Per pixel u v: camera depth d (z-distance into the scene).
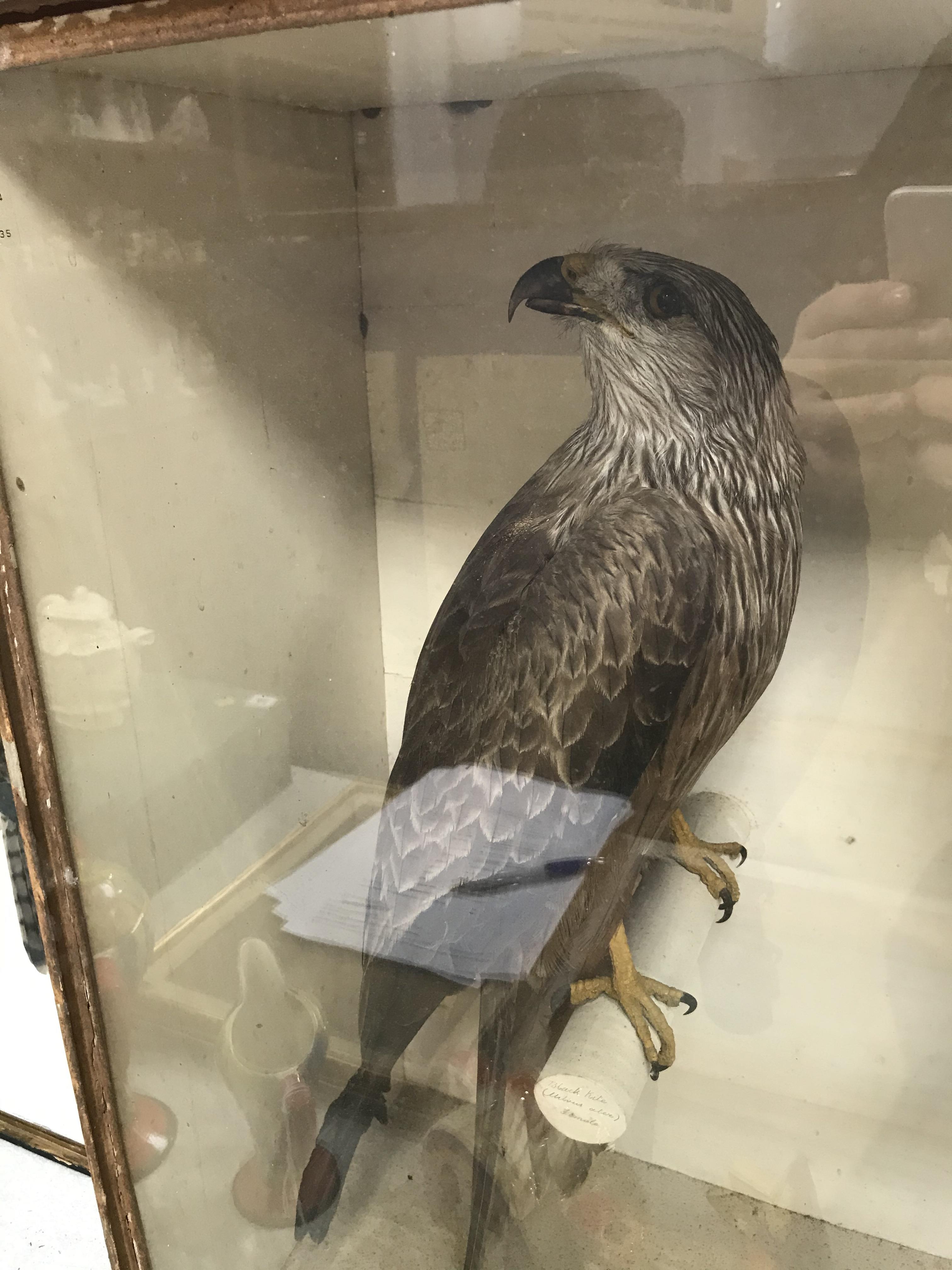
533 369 0.69
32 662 0.70
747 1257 0.90
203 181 0.66
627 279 0.65
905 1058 0.84
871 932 0.81
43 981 1.22
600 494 0.70
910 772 0.75
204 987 0.89
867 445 0.66
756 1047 0.86
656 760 0.74
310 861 0.82
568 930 0.77
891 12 0.48
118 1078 0.84
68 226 0.65
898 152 0.58
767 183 0.61
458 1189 0.88
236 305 0.70
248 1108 0.93
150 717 0.80
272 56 0.55
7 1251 1.17
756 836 0.80
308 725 0.79
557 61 0.57
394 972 0.82
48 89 0.60
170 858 0.85
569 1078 0.81
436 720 0.75
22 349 0.65
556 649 0.71
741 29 0.51
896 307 0.62
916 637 0.71
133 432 0.72
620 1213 0.91
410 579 0.76
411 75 0.59
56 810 0.74
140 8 0.52
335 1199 0.93
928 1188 0.87
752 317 0.64
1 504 0.66
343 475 0.75
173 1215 0.92
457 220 0.66
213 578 0.77
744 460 0.68
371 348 0.72
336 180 0.67
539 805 0.73
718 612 0.71
